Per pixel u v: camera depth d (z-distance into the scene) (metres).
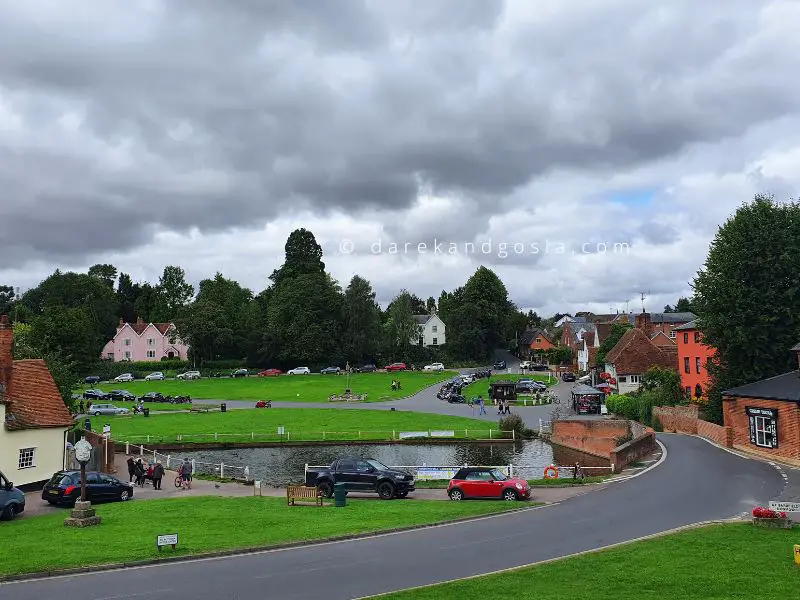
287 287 139.12
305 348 131.88
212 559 20.98
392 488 34.31
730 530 23.30
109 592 17.52
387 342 142.88
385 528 25.00
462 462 53.50
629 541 22.61
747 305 56.44
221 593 17.44
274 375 124.75
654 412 67.81
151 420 74.44
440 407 84.44
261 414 78.56
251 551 21.94
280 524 25.94
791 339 55.47
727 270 57.72
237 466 52.03
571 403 85.19
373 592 17.47
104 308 154.38
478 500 33.19
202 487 39.28
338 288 141.88
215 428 69.00
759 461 42.47
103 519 27.12
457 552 21.72
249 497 34.16
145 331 150.25
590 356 131.88
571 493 34.34
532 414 78.00
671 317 142.88
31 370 41.47
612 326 130.00
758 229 56.75
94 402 83.50
